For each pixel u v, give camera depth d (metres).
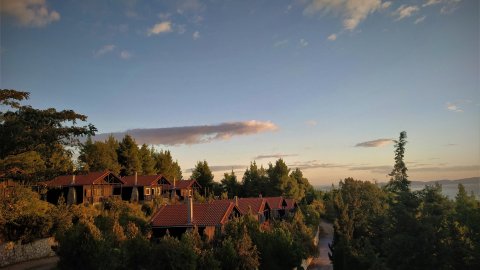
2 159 32.97
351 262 36.97
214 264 32.28
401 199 29.56
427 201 29.17
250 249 36.62
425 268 26.03
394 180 33.66
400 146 33.75
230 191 106.75
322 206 108.50
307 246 53.69
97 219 41.81
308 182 136.25
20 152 33.47
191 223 45.53
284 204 84.00
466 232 28.25
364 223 50.62
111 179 69.62
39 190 57.38
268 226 57.75
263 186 107.56
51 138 32.91
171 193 81.75
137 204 63.81
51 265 35.09
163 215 48.44
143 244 33.19
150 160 97.44
